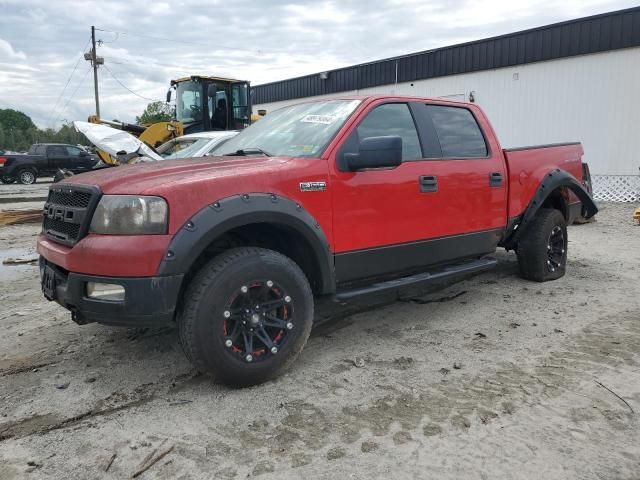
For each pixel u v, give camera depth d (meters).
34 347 3.98
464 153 4.65
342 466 2.46
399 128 4.19
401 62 19.03
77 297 2.98
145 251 2.83
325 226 3.56
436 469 2.42
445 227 4.36
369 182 3.79
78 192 3.21
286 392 3.20
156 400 3.12
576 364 3.54
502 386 3.24
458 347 3.90
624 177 13.70
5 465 2.49
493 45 16.12
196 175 3.16
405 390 3.21
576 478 2.34
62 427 2.83
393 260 4.02
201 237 2.94
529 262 5.54
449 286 5.61
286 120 4.36
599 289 5.39
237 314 3.13
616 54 13.47
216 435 2.73
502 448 2.58
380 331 4.27
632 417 2.85
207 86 13.87
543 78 15.04
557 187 5.49
